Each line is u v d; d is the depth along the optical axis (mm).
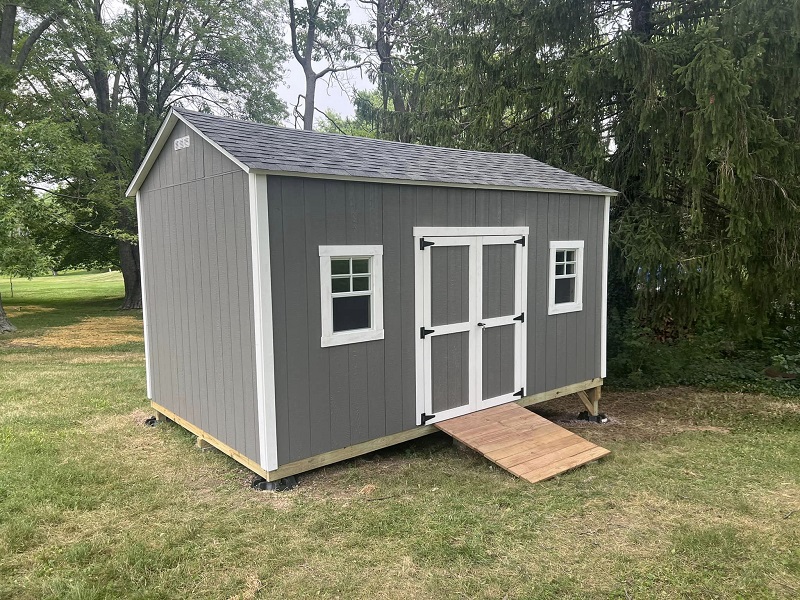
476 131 10695
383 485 4691
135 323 16188
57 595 3100
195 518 4043
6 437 5785
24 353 11266
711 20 7223
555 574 3379
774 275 7945
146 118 18828
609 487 4734
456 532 3869
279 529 3891
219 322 4895
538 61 9406
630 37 7723
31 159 12438
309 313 4516
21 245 12031
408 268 5168
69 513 4109
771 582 3314
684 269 7957
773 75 7074
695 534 3861
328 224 4566
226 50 19781
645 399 8219
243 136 4953
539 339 6438
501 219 5906
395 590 3203
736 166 6812
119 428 6188
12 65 14766
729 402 7949
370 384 4992
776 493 4645
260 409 4371
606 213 7129
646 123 7734
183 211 5367
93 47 17047
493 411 5953
